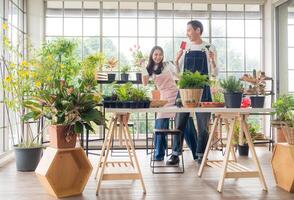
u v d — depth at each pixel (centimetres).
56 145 324
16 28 580
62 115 328
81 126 329
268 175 408
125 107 335
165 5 669
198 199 309
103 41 664
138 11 667
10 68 444
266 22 668
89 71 489
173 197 315
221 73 677
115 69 634
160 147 501
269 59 653
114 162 400
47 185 321
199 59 470
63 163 321
